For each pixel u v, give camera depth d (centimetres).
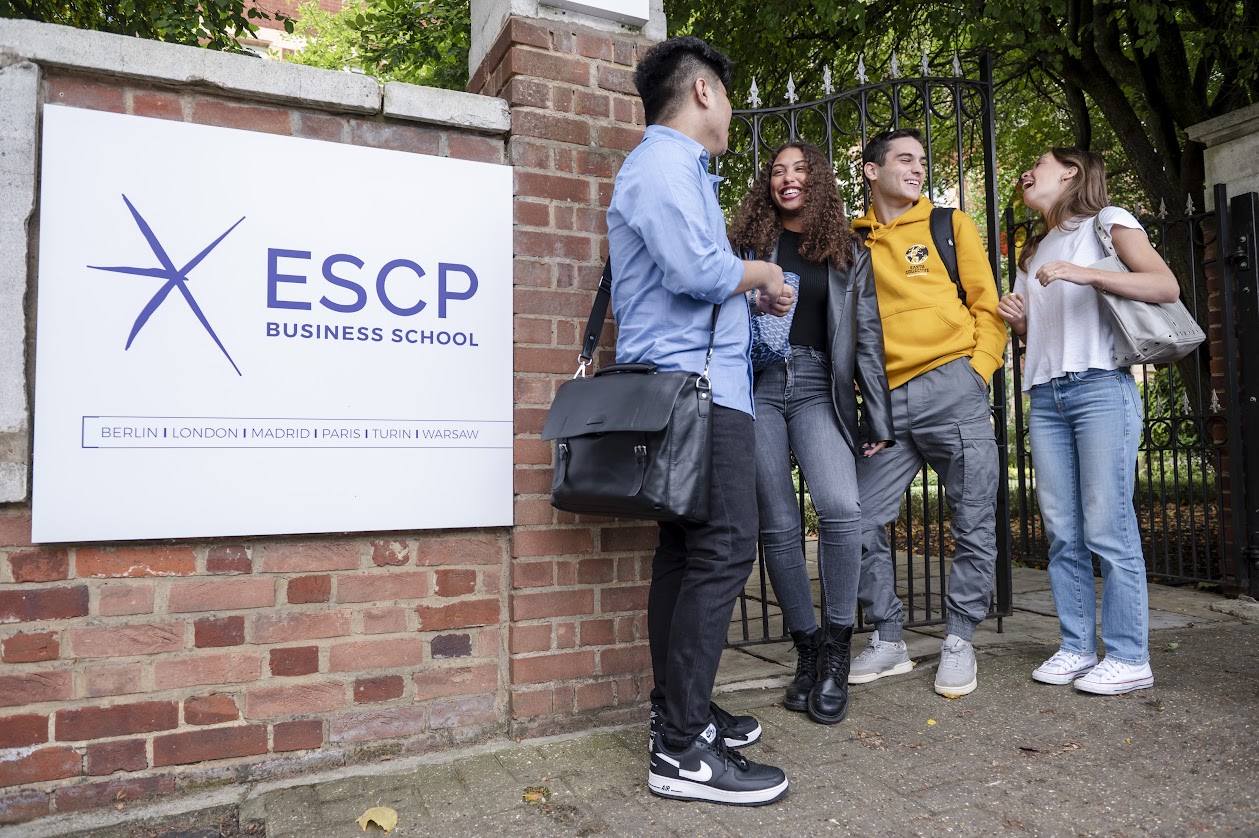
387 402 244
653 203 201
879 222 324
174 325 221
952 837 190
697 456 196
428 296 251
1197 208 688
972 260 309
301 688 233
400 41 797
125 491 214
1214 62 833
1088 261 291
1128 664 287
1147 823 193
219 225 227
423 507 246
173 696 221
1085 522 294
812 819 200
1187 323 277
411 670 247
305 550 236
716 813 204
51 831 203
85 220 214
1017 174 1057
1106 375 287
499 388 259
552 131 269
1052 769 225
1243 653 339
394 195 248
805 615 283
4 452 204
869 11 776
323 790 221
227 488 224
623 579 271
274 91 233
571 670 262
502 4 274
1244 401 450
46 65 213
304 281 236
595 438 205
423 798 215
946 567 621
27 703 208
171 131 223
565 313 269
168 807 213
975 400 299
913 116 407
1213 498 759
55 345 209
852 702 289
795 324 279
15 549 208
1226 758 227
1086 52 734
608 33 280
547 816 204
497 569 259
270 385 230
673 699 210
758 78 833
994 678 311
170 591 221
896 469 310
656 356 210
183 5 620
